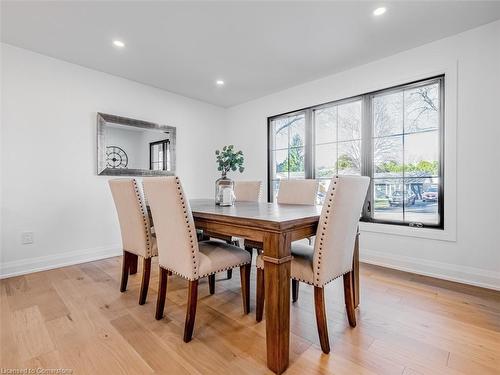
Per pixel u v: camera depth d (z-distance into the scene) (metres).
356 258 1.86
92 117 3.14
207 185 4.45
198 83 3.59
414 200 2.74
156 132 3.75
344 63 2.99
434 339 1.51
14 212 2.62
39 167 2.76
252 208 1.98
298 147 3.79
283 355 1.26
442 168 2.54
